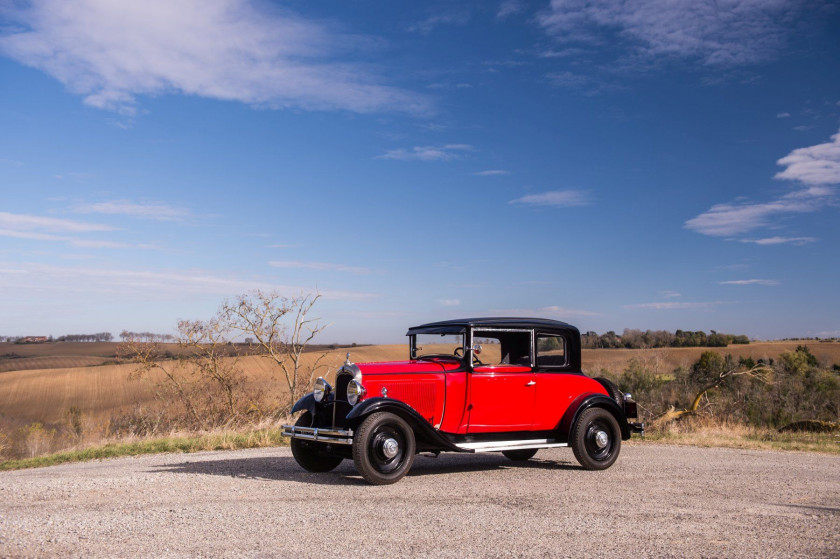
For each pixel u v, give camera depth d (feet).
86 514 19.49
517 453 34.04
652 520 19.56
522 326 30.17
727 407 82.07
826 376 87.15
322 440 25.71
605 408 31.22
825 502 22.93
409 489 24.35
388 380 26.84
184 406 66.80
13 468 35.32
